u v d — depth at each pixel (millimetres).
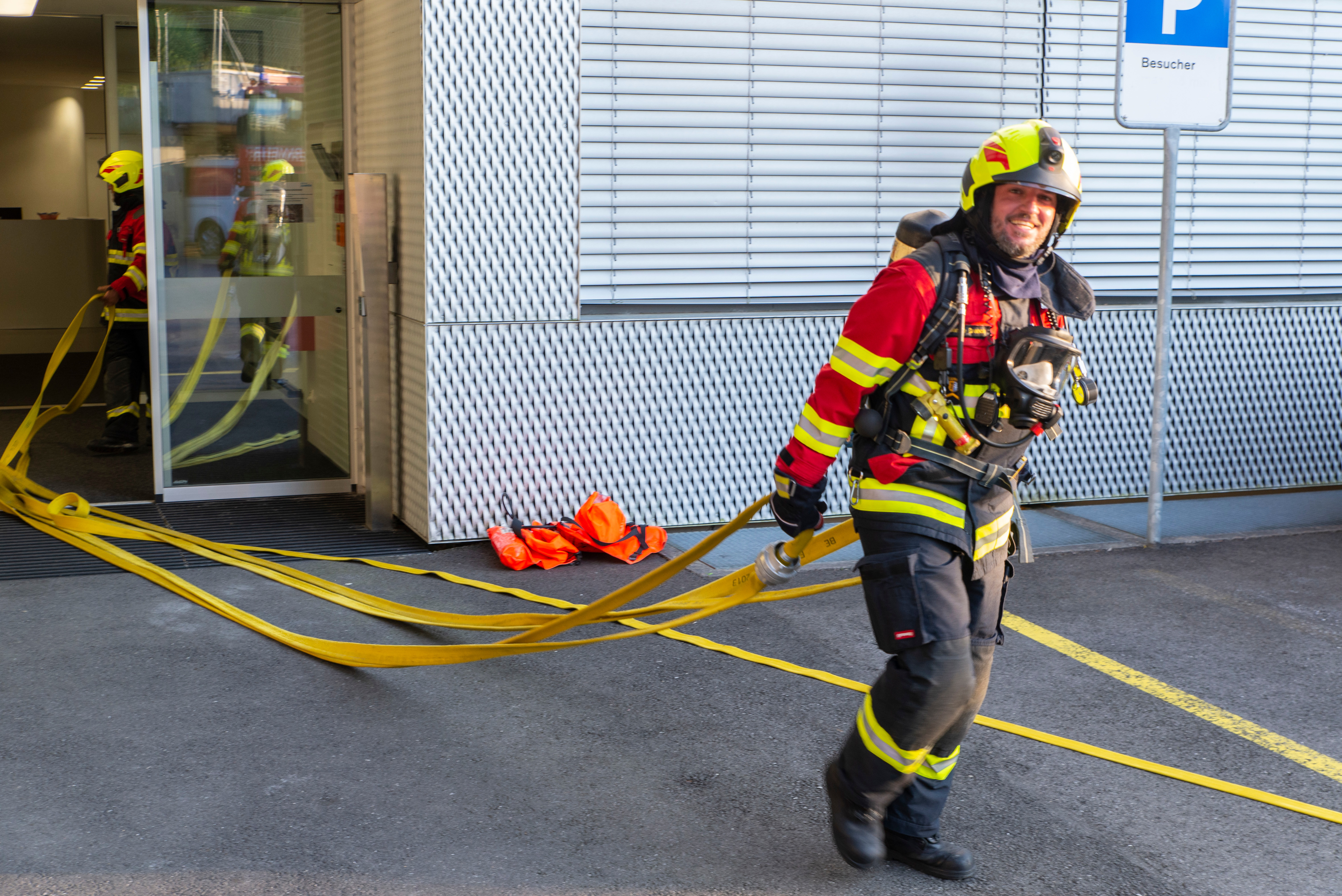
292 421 6887
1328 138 6988
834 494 6453
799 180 6172
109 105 9250
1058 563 5656
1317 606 5031
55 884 2830
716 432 6180
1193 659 4438
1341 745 3730
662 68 5871
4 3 8562
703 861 2992
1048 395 2623
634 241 5961
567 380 5910
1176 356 6828
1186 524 6367
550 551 5523
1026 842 3121
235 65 6566
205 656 4355
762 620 4832
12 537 5922
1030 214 2668
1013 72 6418
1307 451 7141
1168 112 5676
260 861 2951
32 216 20000
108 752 3555
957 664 2676
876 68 6199
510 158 5668
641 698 4031
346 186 6715
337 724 3791
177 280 6625
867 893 2865
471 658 3889
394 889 2838
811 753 3625
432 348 5691
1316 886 2926
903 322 2633
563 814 3225
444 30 5492
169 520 6359
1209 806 3326
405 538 6027
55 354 7531
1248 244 6941
